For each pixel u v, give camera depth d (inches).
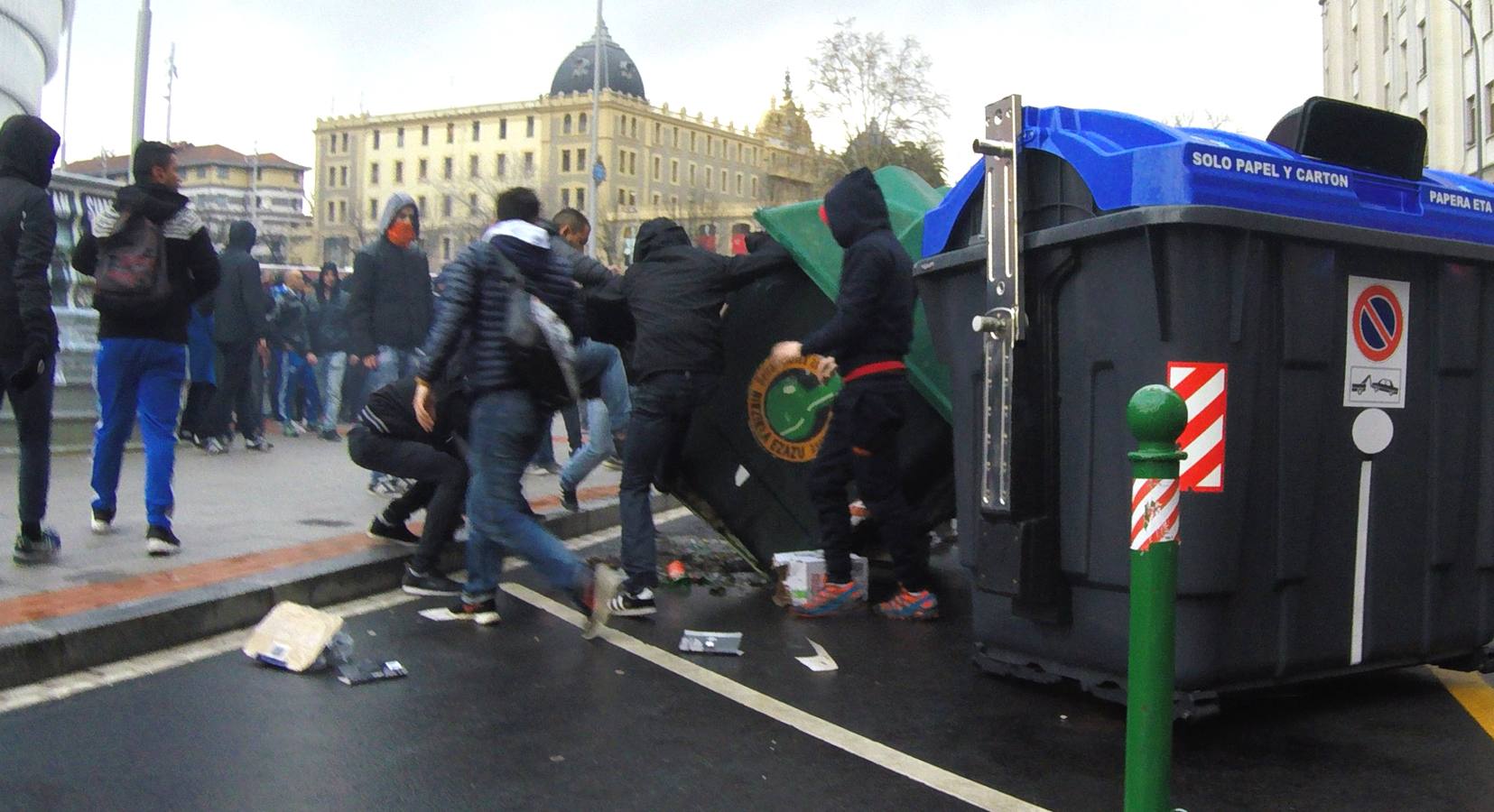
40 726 161.8
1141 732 123.4
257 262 457.7
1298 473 165.5
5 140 224.2
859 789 146.1
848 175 229.8
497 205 228.8
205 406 443.2
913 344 255.9
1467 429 182.4
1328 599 170.4
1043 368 172.4
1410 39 1840.6
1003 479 174.2
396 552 262.5
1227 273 157.6
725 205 4197.8
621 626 230.7
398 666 193.8
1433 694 190.1
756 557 276.4
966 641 222.5
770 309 269.6
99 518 266.7
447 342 211.2
